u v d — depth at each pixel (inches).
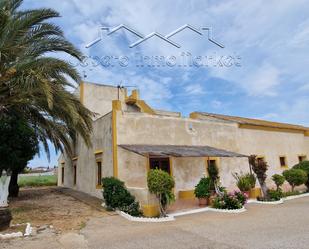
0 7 421.4
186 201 593.9
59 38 461.4
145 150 530.3
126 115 603.8
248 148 814.5
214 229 349.4
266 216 424.2
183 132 683.4
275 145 896.9
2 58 418.3
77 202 606.2
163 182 427.8
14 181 722.8
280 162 899.4
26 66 425.1
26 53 448.8
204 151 610.2
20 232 339.9
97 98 868.6
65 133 692.1
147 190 451.8
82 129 548.1
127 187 534.6
